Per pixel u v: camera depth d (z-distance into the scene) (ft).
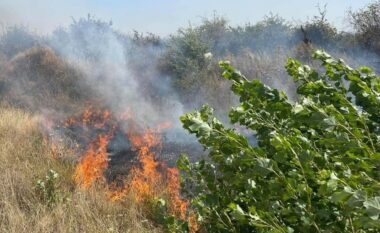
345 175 5.05
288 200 5.74
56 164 19.25
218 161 6.35
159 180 17.47
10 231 12.30
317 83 7.13
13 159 18.94
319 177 5.19
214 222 7.22
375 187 4.61
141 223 13.55
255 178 6.07
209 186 7.42
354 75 7.27
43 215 13.58
